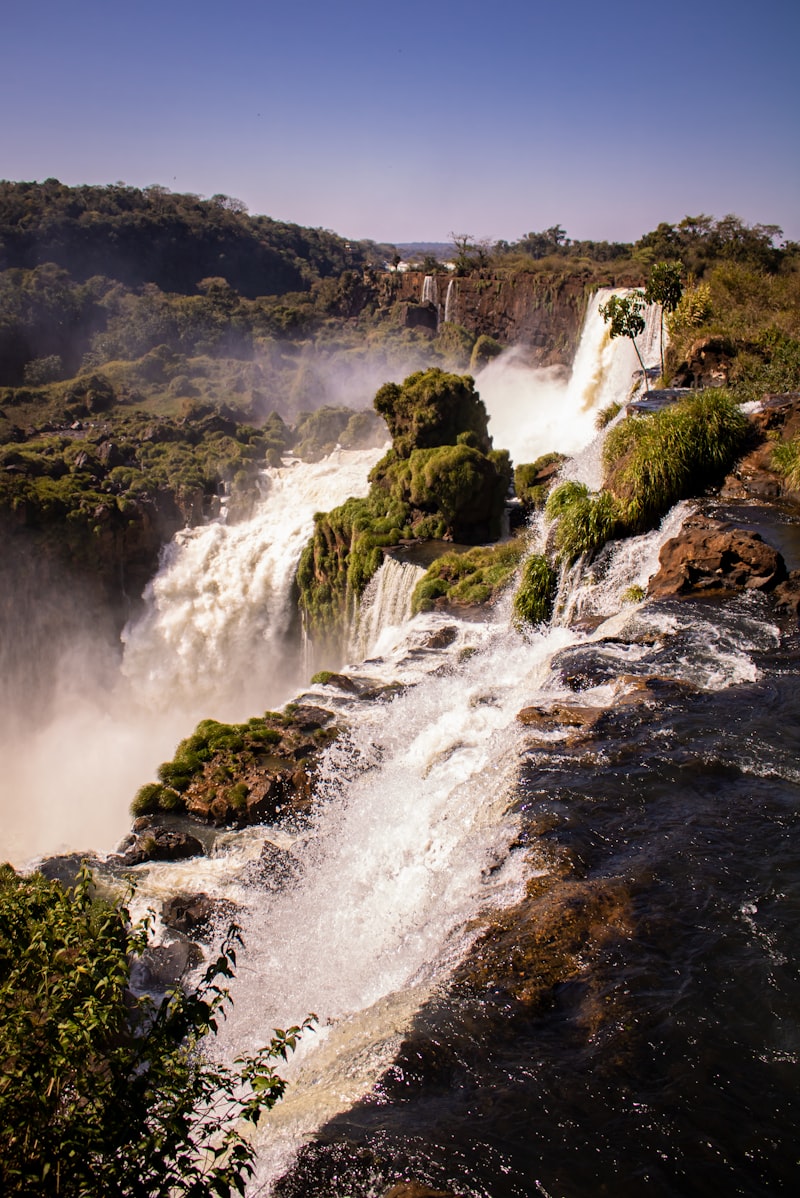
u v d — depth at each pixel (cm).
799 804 1100
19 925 590
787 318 3669
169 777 1800
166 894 1409
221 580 7575
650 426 2605
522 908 944
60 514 7762
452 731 1686
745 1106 682
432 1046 764
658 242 9162
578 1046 752
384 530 5056
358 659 4894
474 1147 651
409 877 1251
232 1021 1085
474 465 4869
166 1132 520
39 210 17688
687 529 2088
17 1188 488
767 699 1393
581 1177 625
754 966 823
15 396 12088
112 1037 608
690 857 998
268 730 1953
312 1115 711
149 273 18550
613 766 1223
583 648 1688
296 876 1448
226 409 11356
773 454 2509
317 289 18162
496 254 16212
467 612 3431
